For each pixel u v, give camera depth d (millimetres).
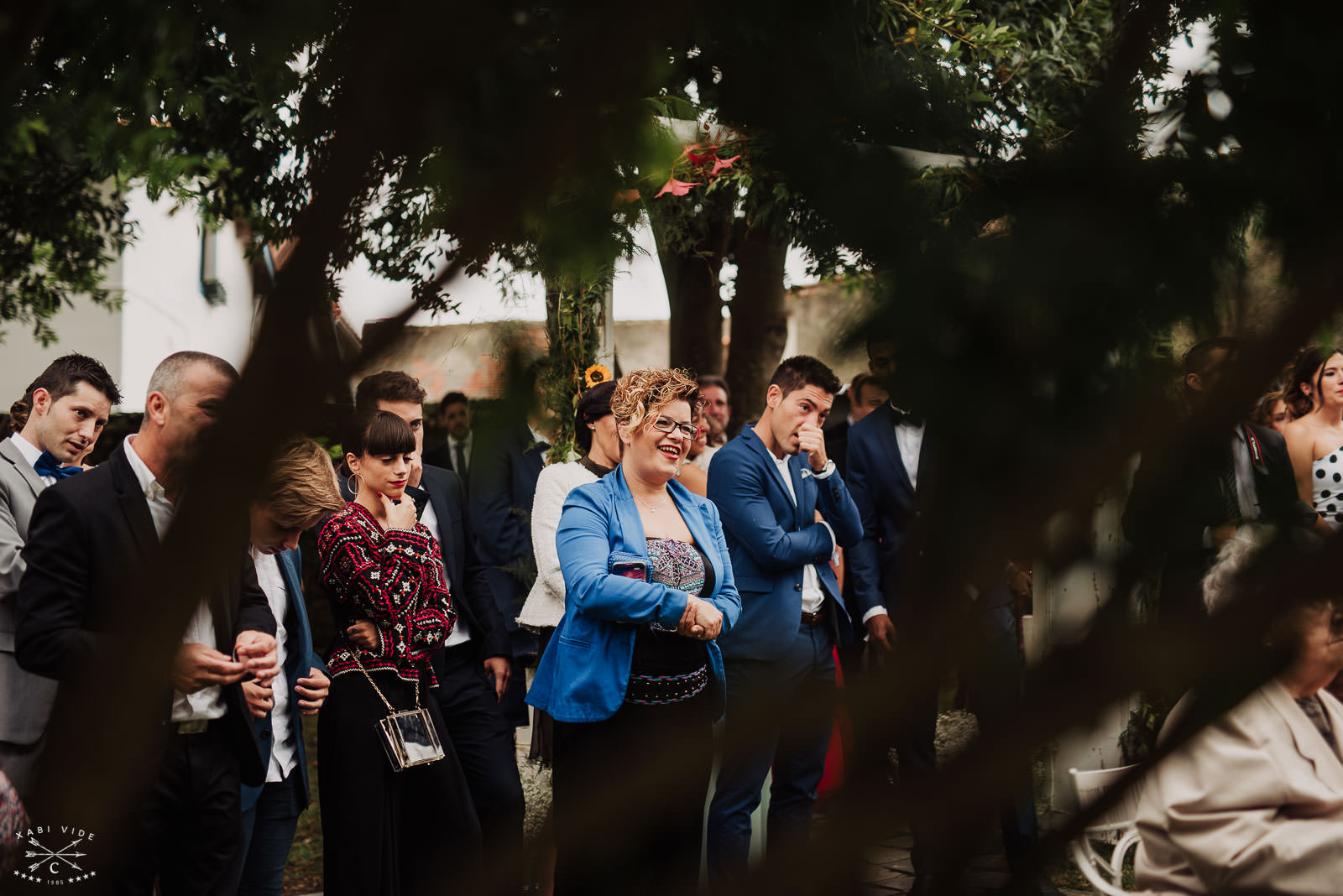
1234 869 1567
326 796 3109
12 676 2578
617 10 521
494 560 3869
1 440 3143
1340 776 1590
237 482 472
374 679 3141
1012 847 489
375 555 3182
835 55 604
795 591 3703
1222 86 524
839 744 505
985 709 488
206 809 2588
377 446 3230
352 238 503
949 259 525
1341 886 1567
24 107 783
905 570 509
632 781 562
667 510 3363
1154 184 520
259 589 2873
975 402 498
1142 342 506
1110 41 554
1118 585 488
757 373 5469
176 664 509
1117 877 2439
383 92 513
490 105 519
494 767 3697
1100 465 490
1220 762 1605
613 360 3654
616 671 3023
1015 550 491
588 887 567
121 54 730
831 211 557
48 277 4695
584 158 571
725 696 3201
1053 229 516
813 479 3758
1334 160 503
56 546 2104
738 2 569
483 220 526
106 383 3258
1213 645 479
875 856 484
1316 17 510
